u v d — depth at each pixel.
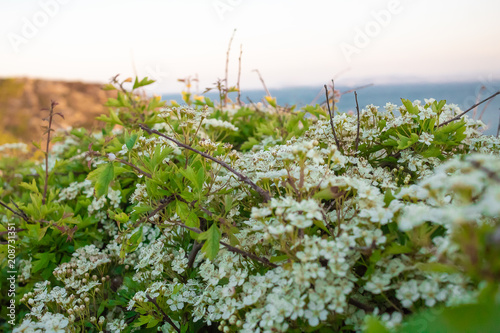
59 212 2.59
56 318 1.96
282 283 1.51
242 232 1.88
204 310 1.82
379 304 1.58
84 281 2.26
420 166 2.07
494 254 0.96
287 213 1.52
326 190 1.56
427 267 1.20
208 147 2.06
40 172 3.23
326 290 1.42
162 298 1.96
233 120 3.49
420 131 2.23
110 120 2.99
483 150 2.24
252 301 1.53
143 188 2.08
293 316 1.40
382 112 2.40
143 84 3.05
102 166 1.78
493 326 0.97
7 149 3.90
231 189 2.00
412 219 1.27
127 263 2.53
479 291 1.12
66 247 2.55
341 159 1.67
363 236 1.46
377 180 2.04
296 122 3.11
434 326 1.03
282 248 1.50
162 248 2.28
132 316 2.20
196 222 1.81
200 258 2.08
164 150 1.91
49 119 2.66
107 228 2.79
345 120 2.37
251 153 2.76
